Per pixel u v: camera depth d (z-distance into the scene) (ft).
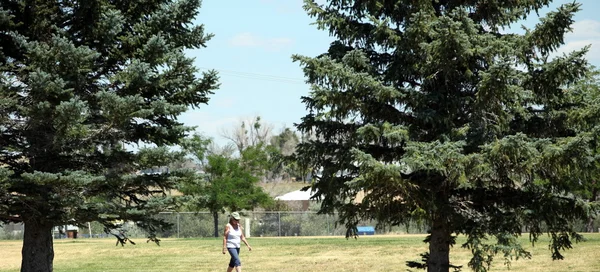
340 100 53.01
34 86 54.13
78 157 62.49
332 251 114.83
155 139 64.13
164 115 64.08
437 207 53.11
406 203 52.80
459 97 53.42
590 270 83.10
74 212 59.77
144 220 63.26
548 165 49.44
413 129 53.67
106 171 62.13
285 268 93.20
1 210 58.39
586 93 55.57
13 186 56.49
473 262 52.54
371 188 50.01
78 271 93.30
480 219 54.19
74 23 61.87
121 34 64.49
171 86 63.21
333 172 55.98
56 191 58.59
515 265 89.66
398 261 99.09
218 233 177.17
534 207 54.08
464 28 51.88
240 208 173.37
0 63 56.80
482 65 54.49
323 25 57.67
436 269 57.62
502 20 57.31
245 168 181.37
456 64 52.44
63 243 144.66
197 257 110.42
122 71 59.57
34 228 62.90
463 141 49.83
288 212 180.86
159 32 60.90
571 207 53.67
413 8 55.57
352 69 53.11
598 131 49.32
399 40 54.49
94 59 59.21
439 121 52.54
